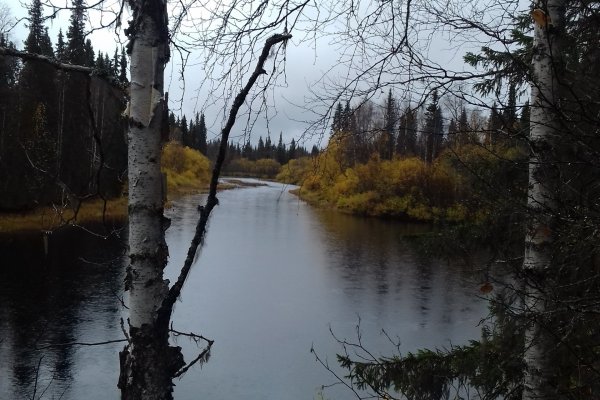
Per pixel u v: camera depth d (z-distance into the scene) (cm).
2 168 2036
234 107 210
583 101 207
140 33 223
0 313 1224
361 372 509
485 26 252
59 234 1958
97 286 1435
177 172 2766
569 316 253
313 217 3197
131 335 226
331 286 1586
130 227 227
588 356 280
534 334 273
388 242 2372
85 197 261
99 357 1022
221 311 1328
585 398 281
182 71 241
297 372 991
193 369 992
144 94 224
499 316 316
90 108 240
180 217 2497
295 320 1277
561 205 246
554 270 263
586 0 246
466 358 480
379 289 1560
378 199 2927
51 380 912
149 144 225
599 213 224
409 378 497
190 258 227
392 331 1196
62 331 1139
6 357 1009
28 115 1734
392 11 261
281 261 1923
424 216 2652
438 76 247
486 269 299
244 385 936
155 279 226
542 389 289
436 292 1523
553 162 233
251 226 2792
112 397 882
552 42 260
